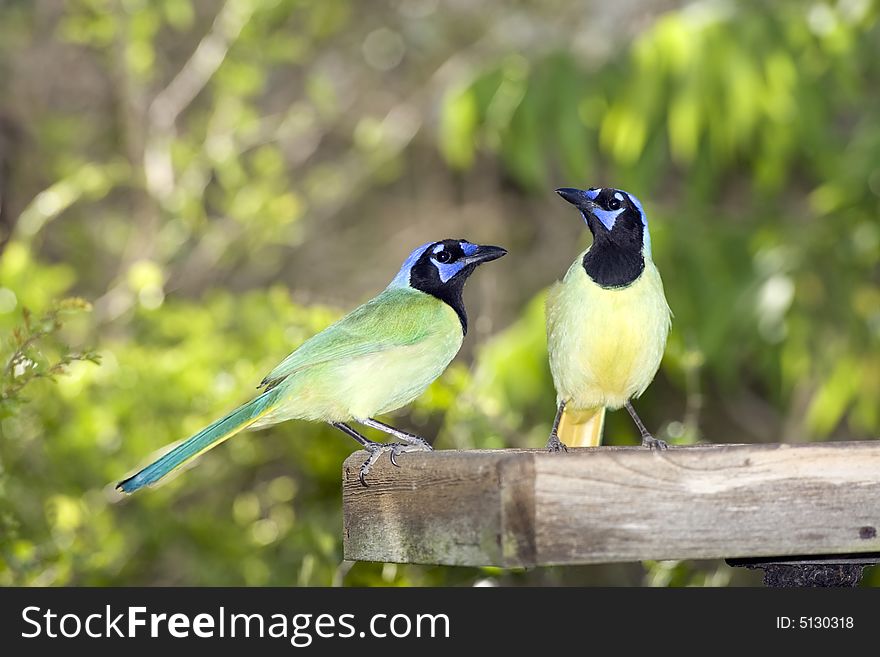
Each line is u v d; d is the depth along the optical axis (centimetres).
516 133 1433
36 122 1892
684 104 1335
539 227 2069
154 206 1788
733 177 1738
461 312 946
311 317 1338
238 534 1354
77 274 1906
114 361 1312
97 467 1288
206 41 1808
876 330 1459
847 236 1473
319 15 1895
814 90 1412
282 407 893
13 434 1242
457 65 1991
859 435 1752
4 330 1184
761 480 723
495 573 1174
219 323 1376
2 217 1905
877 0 1470
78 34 1739
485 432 1206
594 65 1463
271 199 1733
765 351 1492
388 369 902
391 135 1959
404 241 2095
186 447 866
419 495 758
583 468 696
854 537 734
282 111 2092
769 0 1406
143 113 1866
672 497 709
